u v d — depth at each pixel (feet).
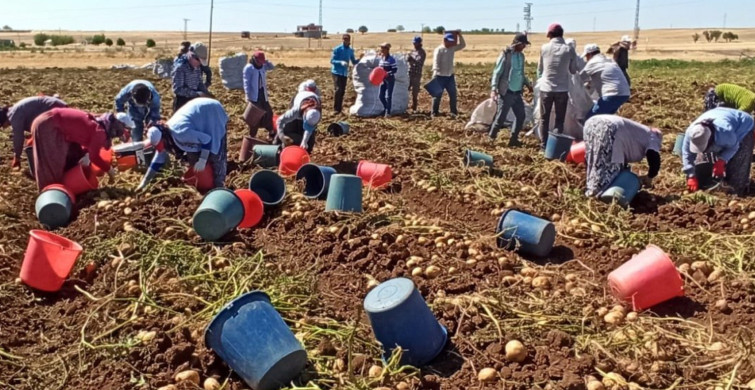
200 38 316.81
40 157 26.53
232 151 37.06
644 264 18.52
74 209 25.59
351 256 21.70
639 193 28.45
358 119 49.75
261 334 14.43
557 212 26.66
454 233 23.29
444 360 15.76
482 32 379.35
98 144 26.68
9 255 21.49
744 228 24.30
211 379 14.70
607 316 17.54
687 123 49.21
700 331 17.06
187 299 18.07
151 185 26.78
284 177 30.37
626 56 46.52
